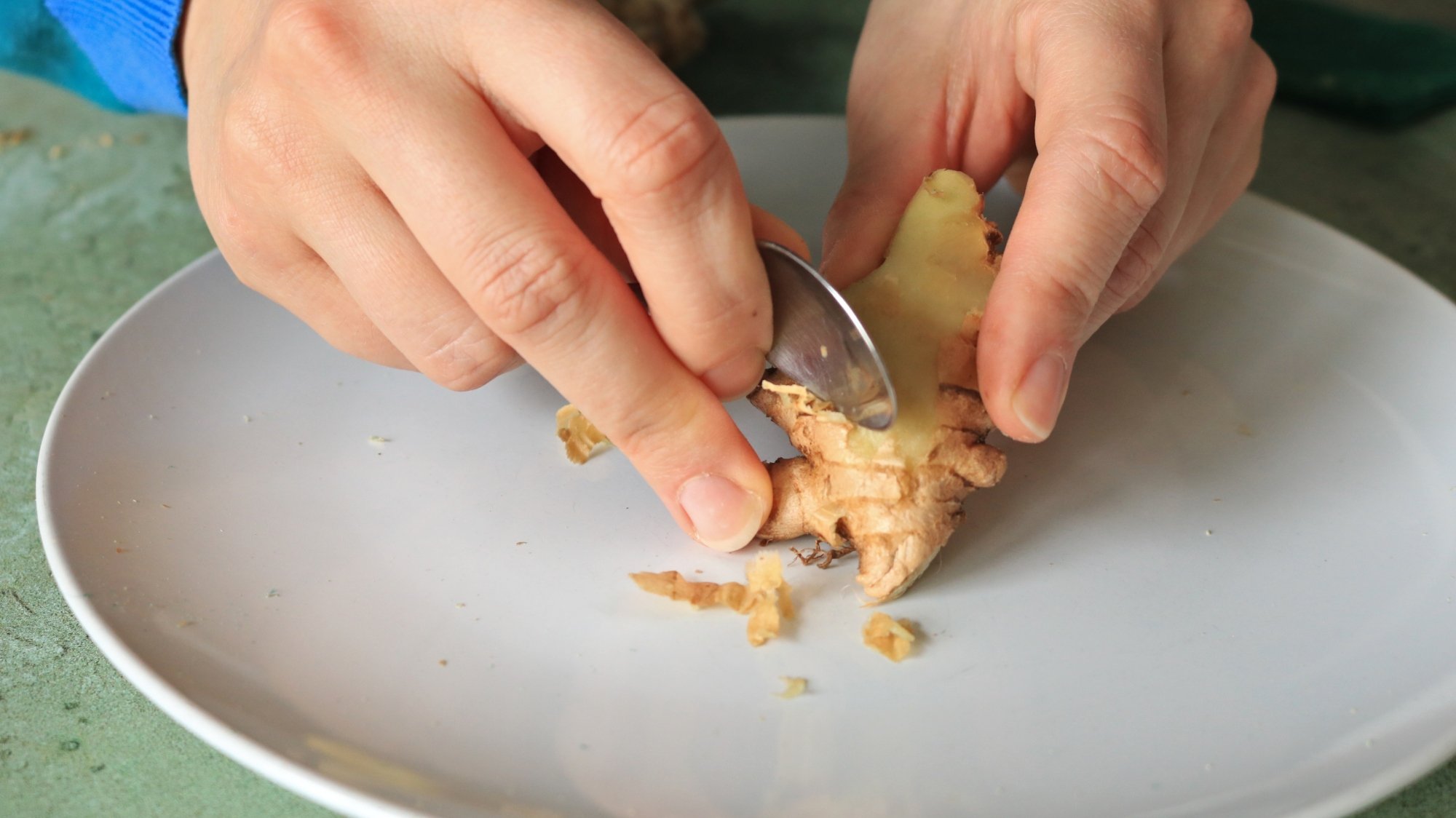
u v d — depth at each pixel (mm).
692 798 234
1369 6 542
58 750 254
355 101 242
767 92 471
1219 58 303
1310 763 237
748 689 252
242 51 272
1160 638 260
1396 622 261
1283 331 327
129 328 311
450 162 239
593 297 245
